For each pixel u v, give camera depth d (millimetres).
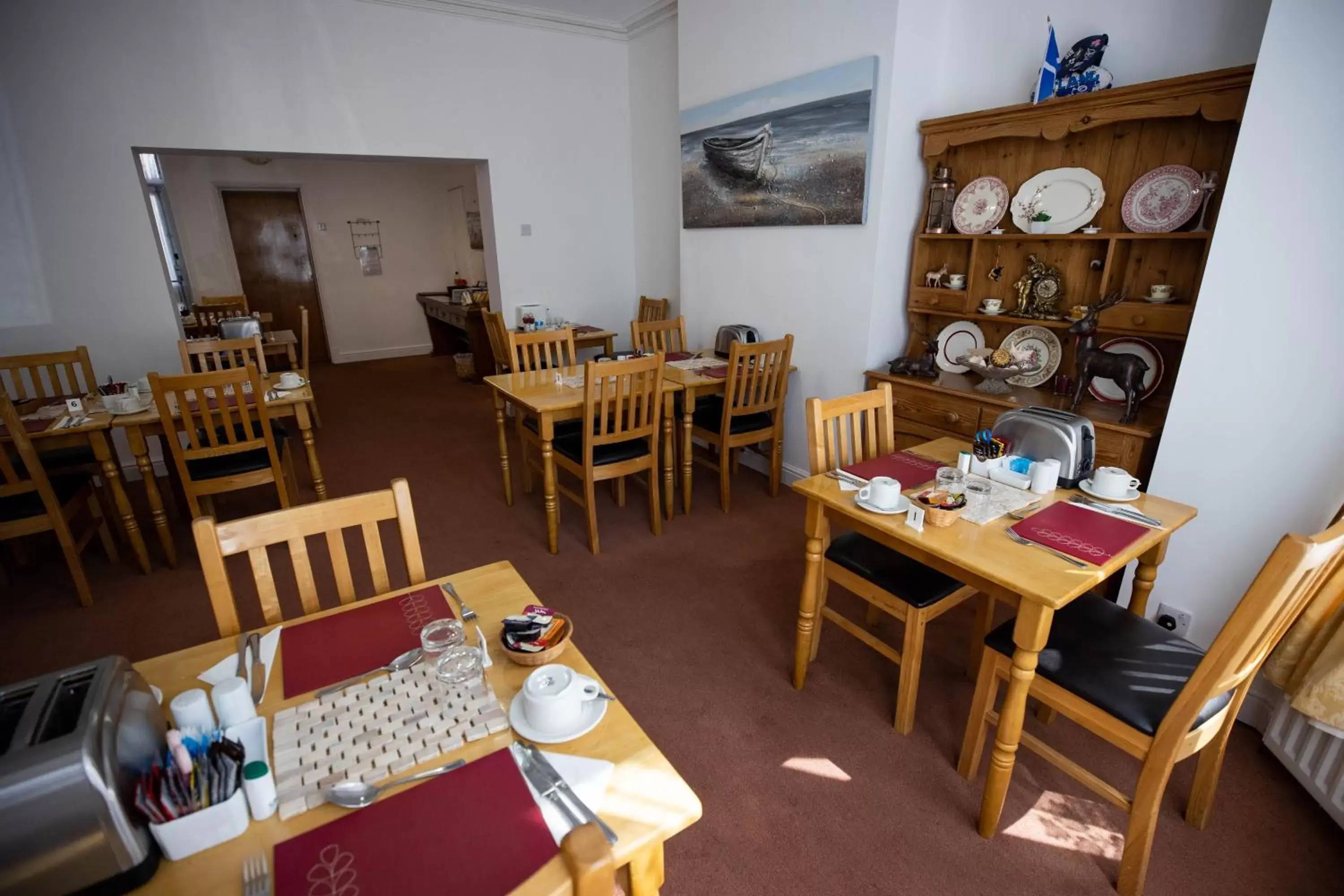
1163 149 2264
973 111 2625
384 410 5328
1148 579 1743
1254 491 1791
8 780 640
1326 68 1504
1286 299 1649
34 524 2350
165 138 3492
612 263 5160
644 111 4719
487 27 4234
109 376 3590
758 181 3396
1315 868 1453
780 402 3293
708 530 3105
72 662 2188
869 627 2320
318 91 3828
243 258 6824
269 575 1244
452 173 7332
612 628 2338
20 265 3314
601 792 829
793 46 3082
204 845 752
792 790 1660
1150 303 2281
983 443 1851
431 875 716
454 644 1065
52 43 3166
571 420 3281
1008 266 2777
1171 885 1418
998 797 1480
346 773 850
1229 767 1717
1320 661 1466
